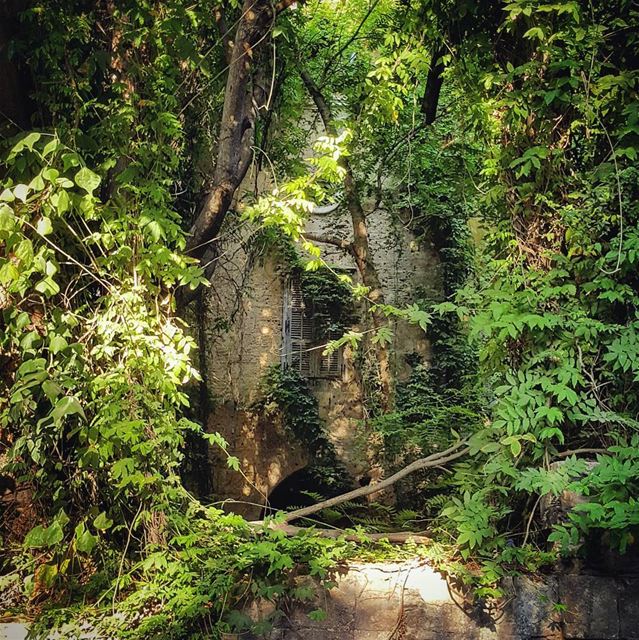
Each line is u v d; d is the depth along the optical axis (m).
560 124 4.73
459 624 4.32
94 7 5.43
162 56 5.38
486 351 4.82
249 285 13.20
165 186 5.71
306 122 11.38
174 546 4.87
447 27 5.26
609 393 4.57
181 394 5.02
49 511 4.98
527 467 4.44
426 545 4.64
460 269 13.43
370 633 4.32
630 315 4.59
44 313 4.90
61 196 4.37
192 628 4.36
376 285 10.69
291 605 4.39
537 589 4.35
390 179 13.19
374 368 12.91
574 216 4.51
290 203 5.43
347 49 10.97
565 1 4.59
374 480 10.61
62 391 4.46
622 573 4.34
